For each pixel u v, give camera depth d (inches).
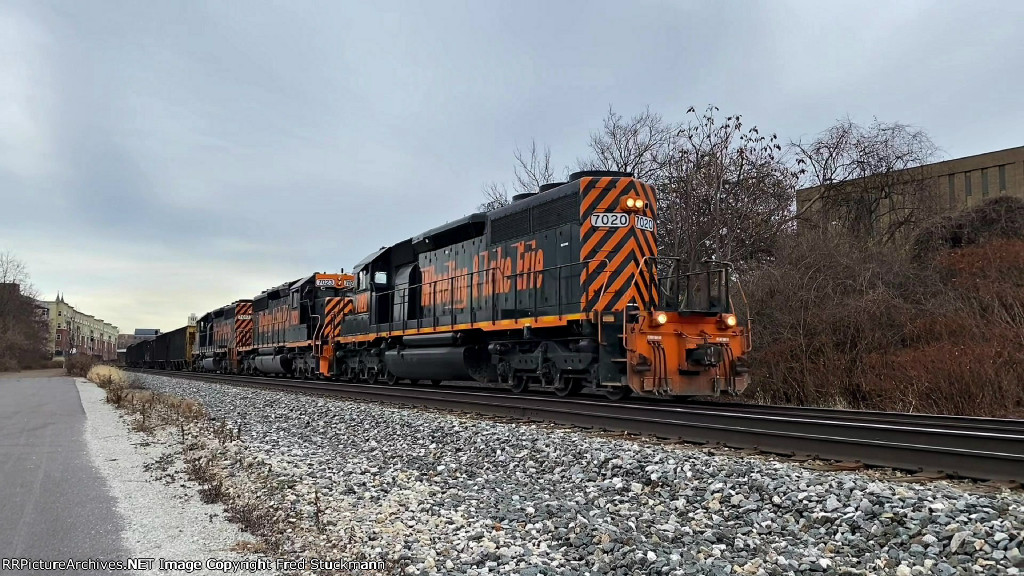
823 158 904.3
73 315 5698.8
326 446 413.7
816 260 677.3
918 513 193.5
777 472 253.0
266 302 1325.0
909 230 772.6
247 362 1417.3
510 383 621.0
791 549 186.2
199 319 1872.5
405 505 257.0
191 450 410.3
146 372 1972.2
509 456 335.3
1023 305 571.8
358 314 904.9
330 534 224.2
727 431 330.6
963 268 662.5
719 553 186.2
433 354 700.0
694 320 485.7
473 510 243.9
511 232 603.5
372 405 578.6
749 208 888.9
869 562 173.0
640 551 187.2
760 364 625.9
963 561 166.4
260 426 515.8
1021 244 685.3
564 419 420.5
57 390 1109.1
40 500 279.6
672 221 912.9
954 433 279.6
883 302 607.2
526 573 176.7
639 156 1066.7
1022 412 460.1
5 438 474.0
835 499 213.6
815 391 573.0
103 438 478.6
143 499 283.3
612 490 260.8
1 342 2888.8
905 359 544.7
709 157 900.6
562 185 557.0
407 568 187.9
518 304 582.9
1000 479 237.5
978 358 503.8
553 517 230.2
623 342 468.1
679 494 243.6
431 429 420.5
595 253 510.6
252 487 301.1
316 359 1006.4
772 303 663.1
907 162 844.0
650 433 367.6
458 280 677.9
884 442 282.0
